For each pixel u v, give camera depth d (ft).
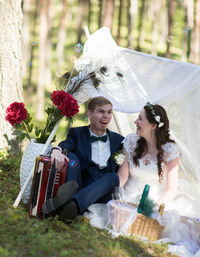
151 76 12.78
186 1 51.24
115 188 11.52
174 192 12.05
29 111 13.12
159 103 12.48
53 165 10.69
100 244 9.71
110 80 12.97
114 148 12.61
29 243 8.73
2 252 7.93
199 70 12.07
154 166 12.33
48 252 8.45
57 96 11.78
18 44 16.25
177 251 10.48
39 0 45.73
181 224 11.53
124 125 15.15
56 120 12.19
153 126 12.15
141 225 10.86
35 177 10.75
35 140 12.39
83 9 49.03
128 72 12.98
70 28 50.70
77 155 12.21
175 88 12.24
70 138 12.43
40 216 10.57
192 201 12.52
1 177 13.94
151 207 10.85
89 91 13.21
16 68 16.20
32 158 11.85
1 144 15.85
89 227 10.62
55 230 9.82
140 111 12.30
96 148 12.37
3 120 15.81
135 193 12.41
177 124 12.91
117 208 11.00
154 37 45.29
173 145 12.25
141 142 12.48
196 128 12.35
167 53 42.52
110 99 13.04
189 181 13.15
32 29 45.60
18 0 16.05
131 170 12.55
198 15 42.93
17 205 11.36
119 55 13.05
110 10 40.45
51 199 10.09
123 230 10.91
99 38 13.44
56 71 12.96
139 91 12.85
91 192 10.68
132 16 46.68
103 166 12.26
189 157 12.84
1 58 15.74
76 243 9.29
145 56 12.90
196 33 43.16
